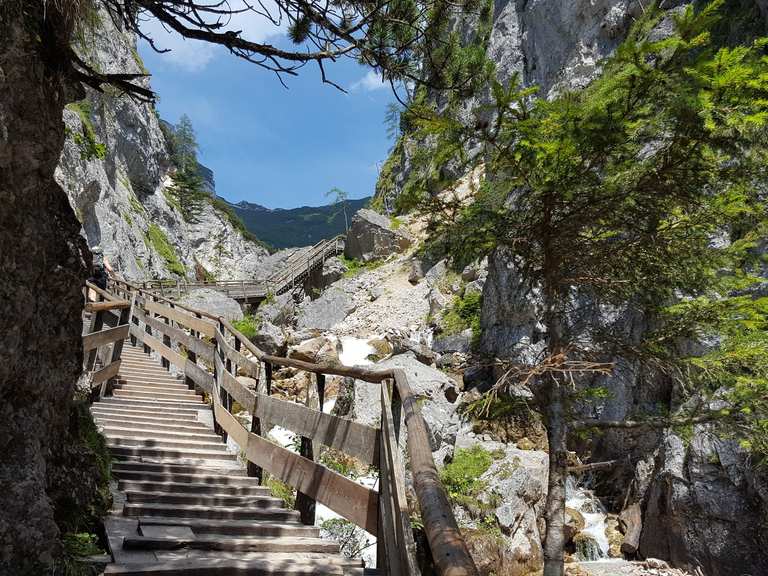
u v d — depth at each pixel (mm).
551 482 6375
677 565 13320
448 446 14805
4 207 2916
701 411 6621
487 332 19875
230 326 7809
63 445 3730
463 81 4906
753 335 6270
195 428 7348
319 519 9914
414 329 27328
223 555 3662
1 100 2809
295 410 4809
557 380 6613
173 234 54469
